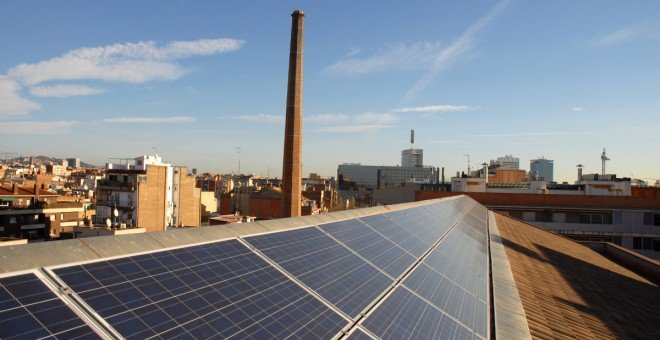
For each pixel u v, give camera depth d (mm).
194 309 6371
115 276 6367
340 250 12250
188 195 86438
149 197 74188
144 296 6191
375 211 20703
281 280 8617
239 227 10594
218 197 131625
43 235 72562
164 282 6762
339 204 122938
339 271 10523
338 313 8281
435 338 9133
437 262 15648
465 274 15820
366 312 8883
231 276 7891
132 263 6906
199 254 8234
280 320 7113
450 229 25422
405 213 23859
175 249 8000
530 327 12234
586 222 70500
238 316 6676
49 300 5293
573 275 23375
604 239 69500
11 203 73750
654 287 27422
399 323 9055
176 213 84250
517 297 14656
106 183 75125
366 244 14094
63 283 5723
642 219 68312
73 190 126125
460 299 12523
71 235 48312
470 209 46906
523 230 41219
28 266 5711
